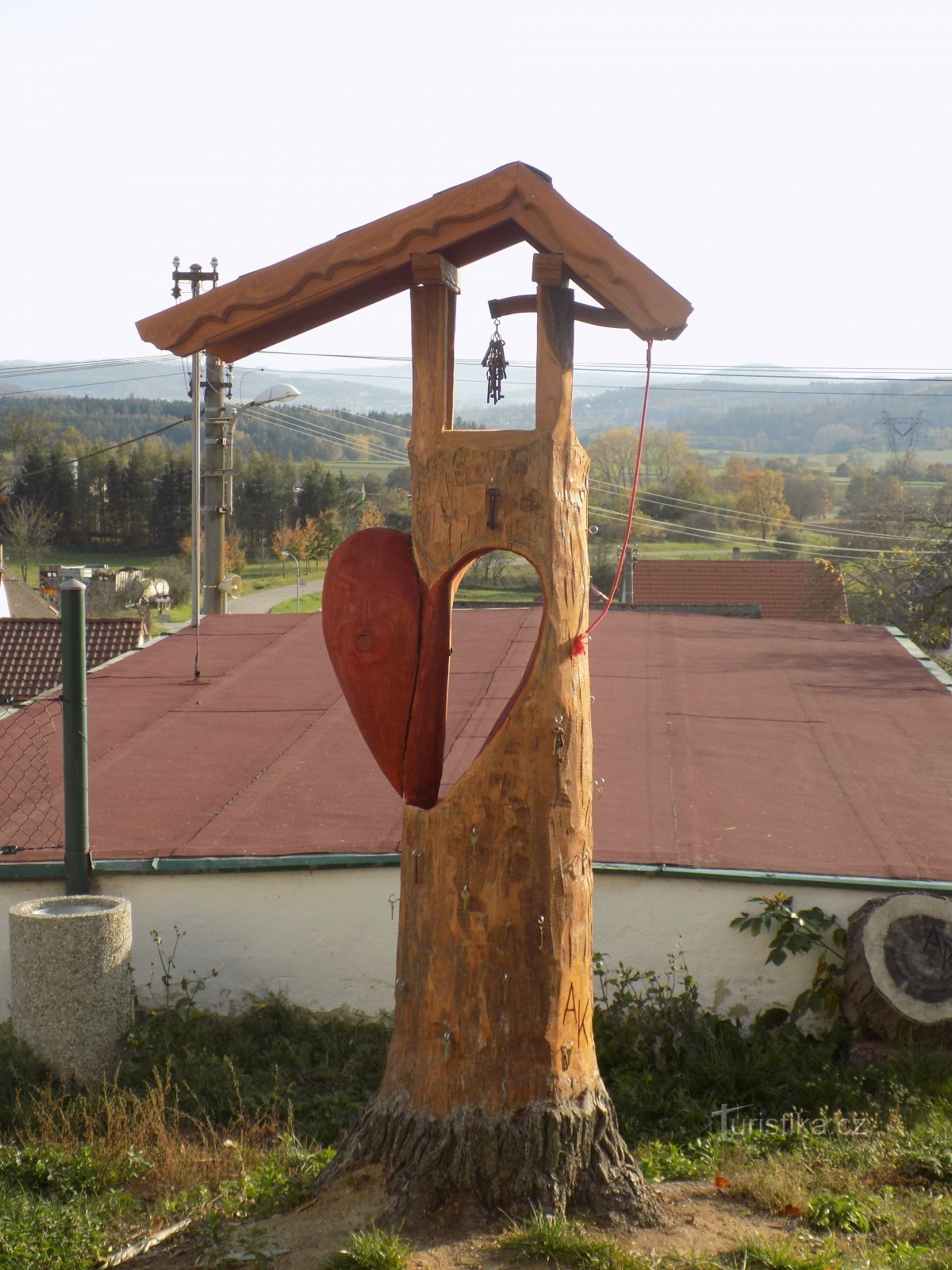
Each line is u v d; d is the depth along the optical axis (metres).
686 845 6.76
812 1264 3.60
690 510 63.25
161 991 6.58
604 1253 3.55
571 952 3.94
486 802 3.87
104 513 69.62
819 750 8.74
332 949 6.55
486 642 11.91
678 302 3.66
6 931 6.58
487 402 4.30
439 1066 3.88
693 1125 5.38
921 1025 5.87
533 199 3.74
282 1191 4.17
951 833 7.11
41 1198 4.46
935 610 28.12
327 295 3.92
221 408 16.83
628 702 9.85
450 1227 3.74
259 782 7.91
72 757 6.46
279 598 50.41
